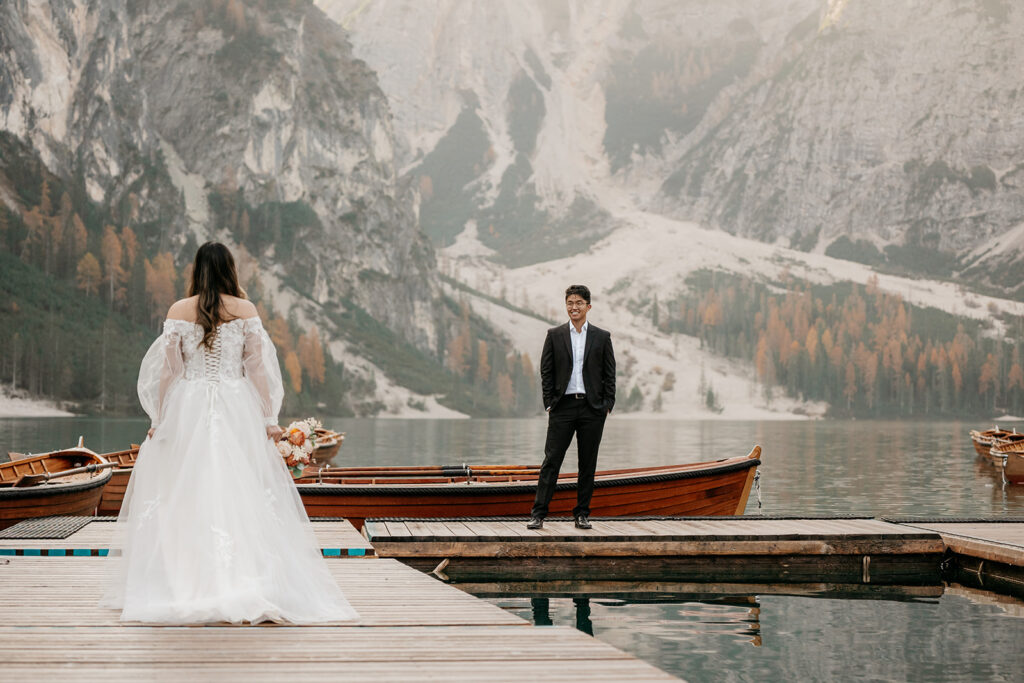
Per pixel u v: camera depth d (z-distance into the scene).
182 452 5.04
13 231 138.88
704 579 8.94
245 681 3.75
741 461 12.42
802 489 22.55
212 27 179.12
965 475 27.75
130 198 155.88
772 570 9.23
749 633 6.62
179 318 5.20
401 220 193.50
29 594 5.78
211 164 170.00
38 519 10.20
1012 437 31.62
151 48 175.00
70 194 148.00
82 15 156.75
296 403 144.00
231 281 5.36
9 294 127.38
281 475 5.35
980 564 9.07
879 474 28.22
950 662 5.84
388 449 43.94
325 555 8.20
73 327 129.38
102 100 156.75
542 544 8.95
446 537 8.92
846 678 5.48
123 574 5.20
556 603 7.72
